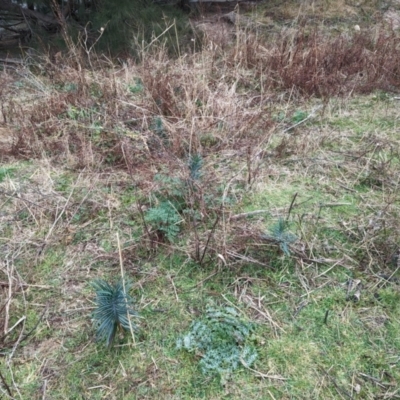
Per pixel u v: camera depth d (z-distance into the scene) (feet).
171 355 5.82
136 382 5.51
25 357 5.83
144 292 6.70
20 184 9.23
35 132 10.97
